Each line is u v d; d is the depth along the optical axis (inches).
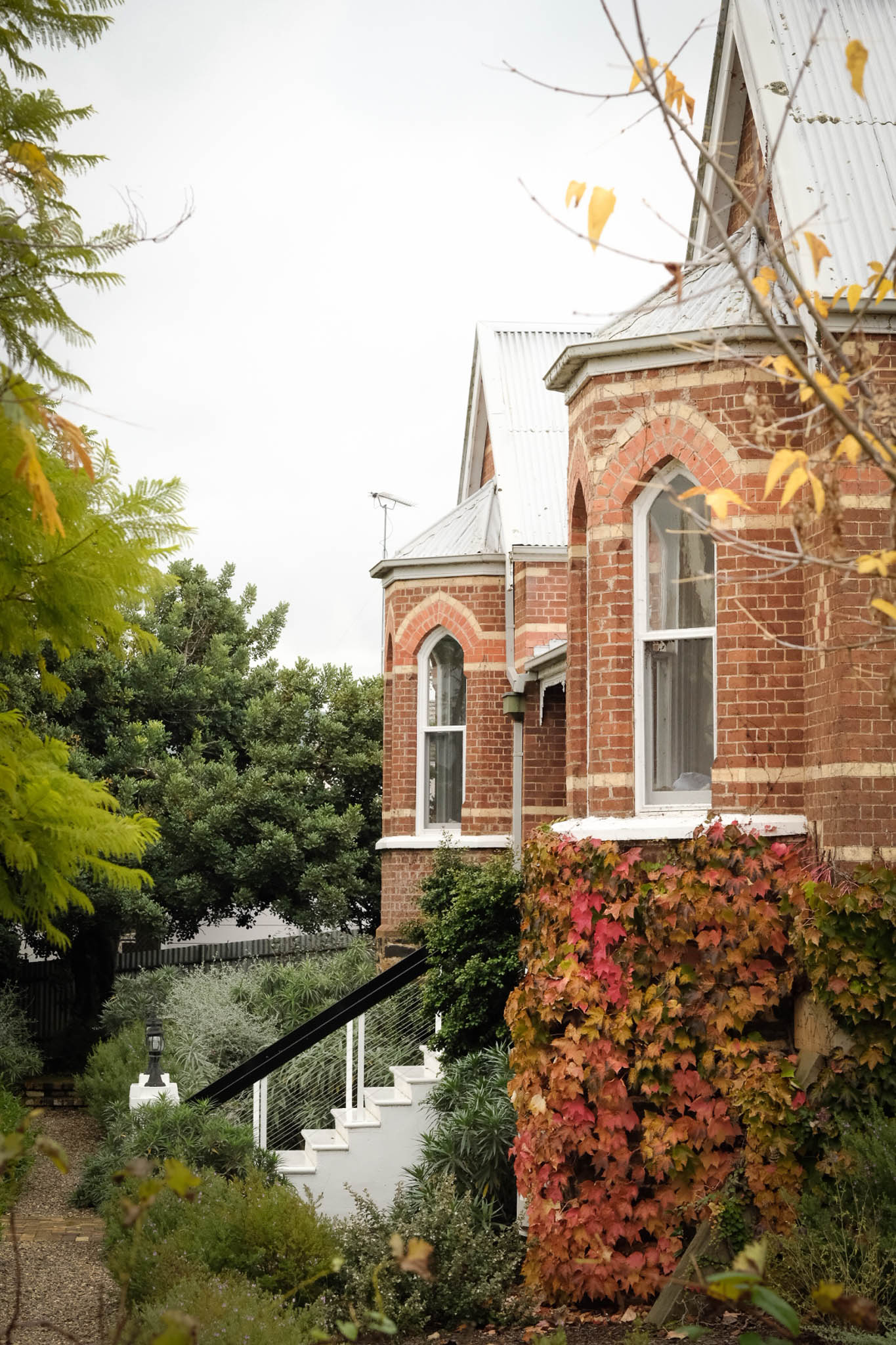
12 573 291.9
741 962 378.6
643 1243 381.4
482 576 725.9
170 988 806.5
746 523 399.2
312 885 971.9
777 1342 156.9
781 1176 360.5
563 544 698.2
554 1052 402.9
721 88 477.7
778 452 193.6
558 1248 380.8
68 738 928.9
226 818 962.7
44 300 256.1
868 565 197.0
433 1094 492.7
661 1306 352.5
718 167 187.0
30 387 221.1
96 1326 347.3
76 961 960.3
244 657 1128.8
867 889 358.0
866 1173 327.9
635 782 422.0
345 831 992.2
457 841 718.5
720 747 400.2
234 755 1052.5
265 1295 331.6
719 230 177.0
